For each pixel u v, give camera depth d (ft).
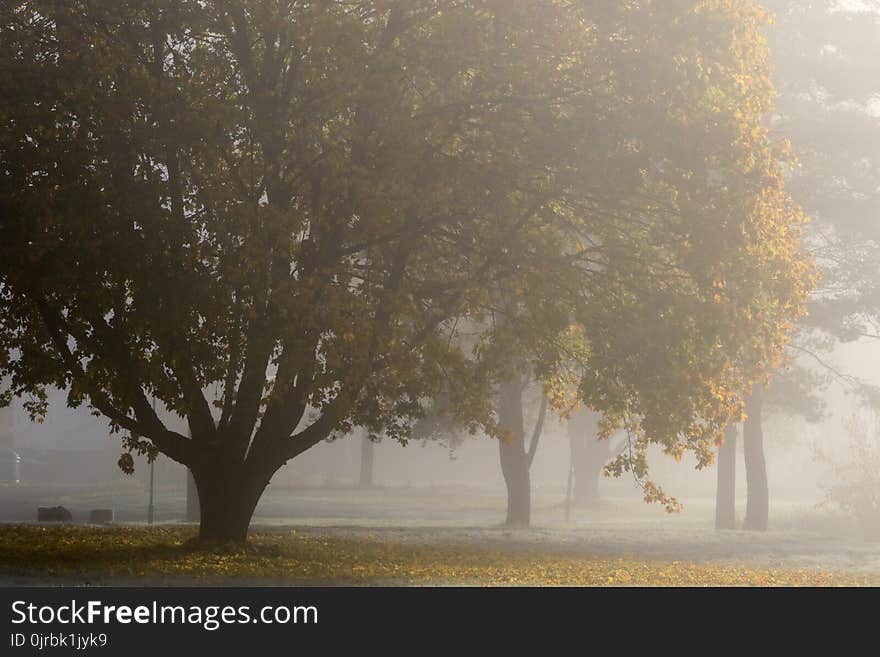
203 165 126.31
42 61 124.77
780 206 136.98
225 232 120.78
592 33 130.72
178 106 122.52
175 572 119.03
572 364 174.29
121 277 123.44
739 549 195.83
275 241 122.11
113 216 120.06
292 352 125.29
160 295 121.29
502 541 192.75
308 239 133.49
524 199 134.10
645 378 132.98
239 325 123.65
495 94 132.16
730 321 129.08
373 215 121.49
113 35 128.47
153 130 122.42
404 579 119.96
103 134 121.60
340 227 131.23
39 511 212.23
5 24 127.54
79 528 174.70
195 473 147.43
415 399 143.43
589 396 140.15
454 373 141.90
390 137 123.85
